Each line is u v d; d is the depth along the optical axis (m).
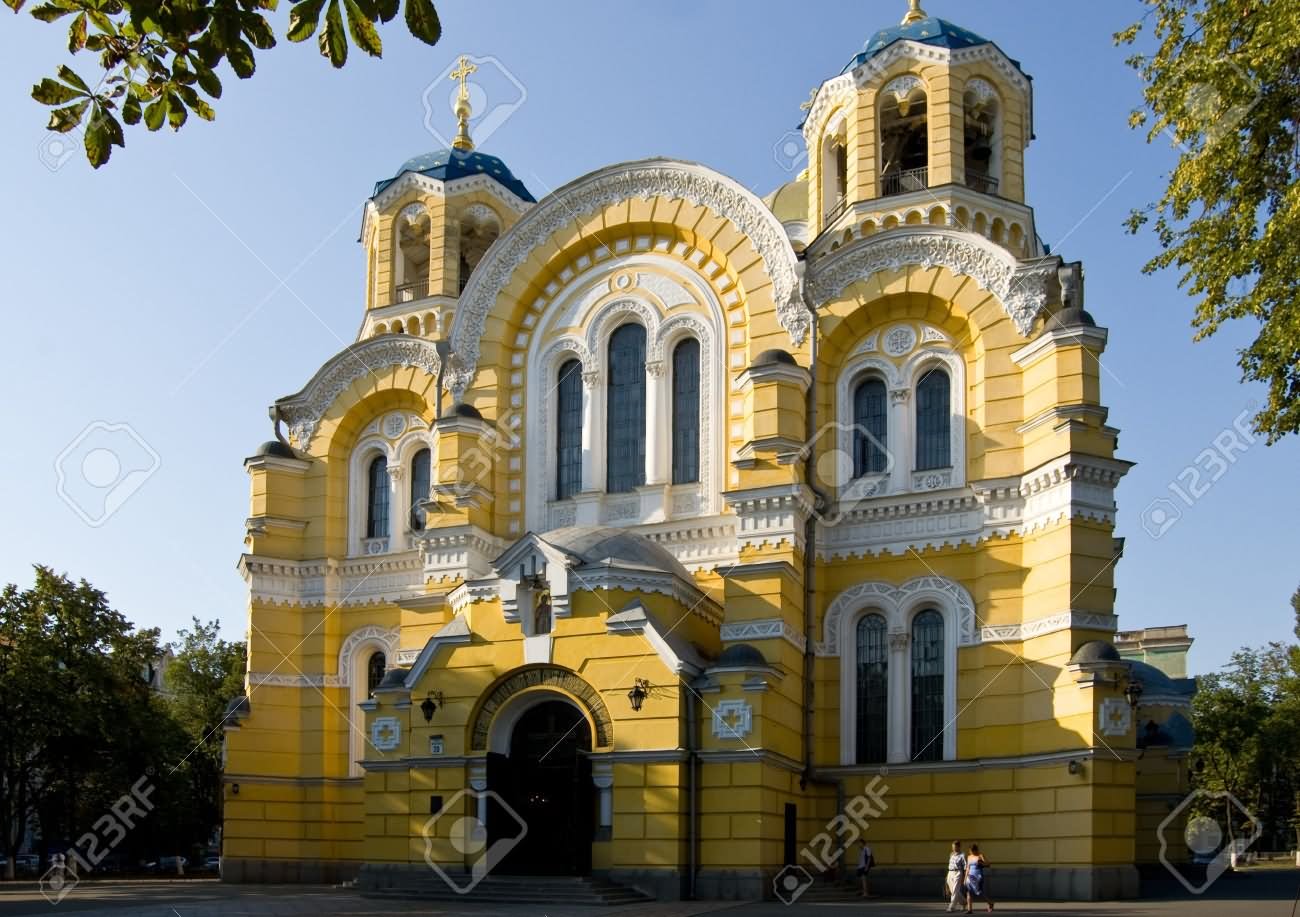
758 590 36.56
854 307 40.34
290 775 45.66
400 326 50.00
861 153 44.16
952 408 39.34
